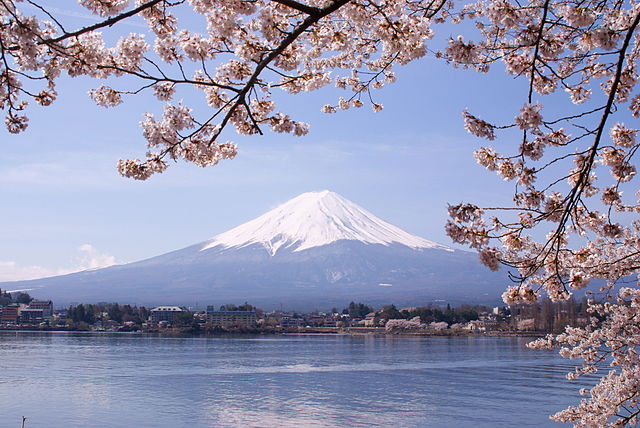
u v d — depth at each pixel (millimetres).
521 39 6879
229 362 90438
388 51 6879
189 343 143625
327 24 8047
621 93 7684
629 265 9148
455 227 6500
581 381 65500
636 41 7531
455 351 115750
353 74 9797
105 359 92125
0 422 43000
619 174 7160
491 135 6258
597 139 5969
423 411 48500
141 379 67562
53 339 150375
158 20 6961
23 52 5766
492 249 6543
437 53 7195
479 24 7766
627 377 11094
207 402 52438
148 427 42156
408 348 127125
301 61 7832
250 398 55031
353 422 44344
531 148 6340
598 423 11016
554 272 7645
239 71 7406
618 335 11820
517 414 46688
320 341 161250
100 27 5668
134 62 6957
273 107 7453
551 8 6645
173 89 7215
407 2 7938
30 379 65750
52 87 6723
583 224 7641
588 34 6676
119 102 7250
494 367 82250
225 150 7238
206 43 7145
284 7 7539
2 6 5605
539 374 72938
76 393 56375
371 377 71438
